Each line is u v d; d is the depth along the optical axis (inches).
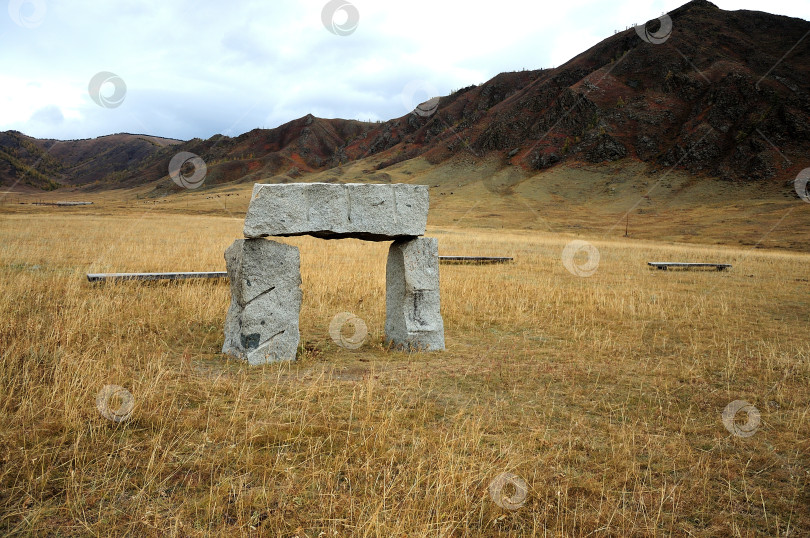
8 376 193.8
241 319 252.7
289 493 135.1
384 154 7086.6
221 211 2854.3
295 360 262.4
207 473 143.6
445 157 5438.0
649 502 140.9
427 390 222.7
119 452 149.5
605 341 316.2
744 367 270.2
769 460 167.3
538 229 2297.0
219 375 221.0
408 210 283.3
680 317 406.0
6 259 524.1
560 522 128.5
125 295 367.6
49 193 6914.4
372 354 279.7
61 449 148.9
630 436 182.2
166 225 1385.3
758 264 898.7
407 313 291.4
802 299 511.8
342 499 132.2
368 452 157.0
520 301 437.7
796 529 131.1
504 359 277.7
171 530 116.3
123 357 234.7
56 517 120.7
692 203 3014.3
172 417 175.3
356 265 620.7
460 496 133.3
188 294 368.8
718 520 134.1
